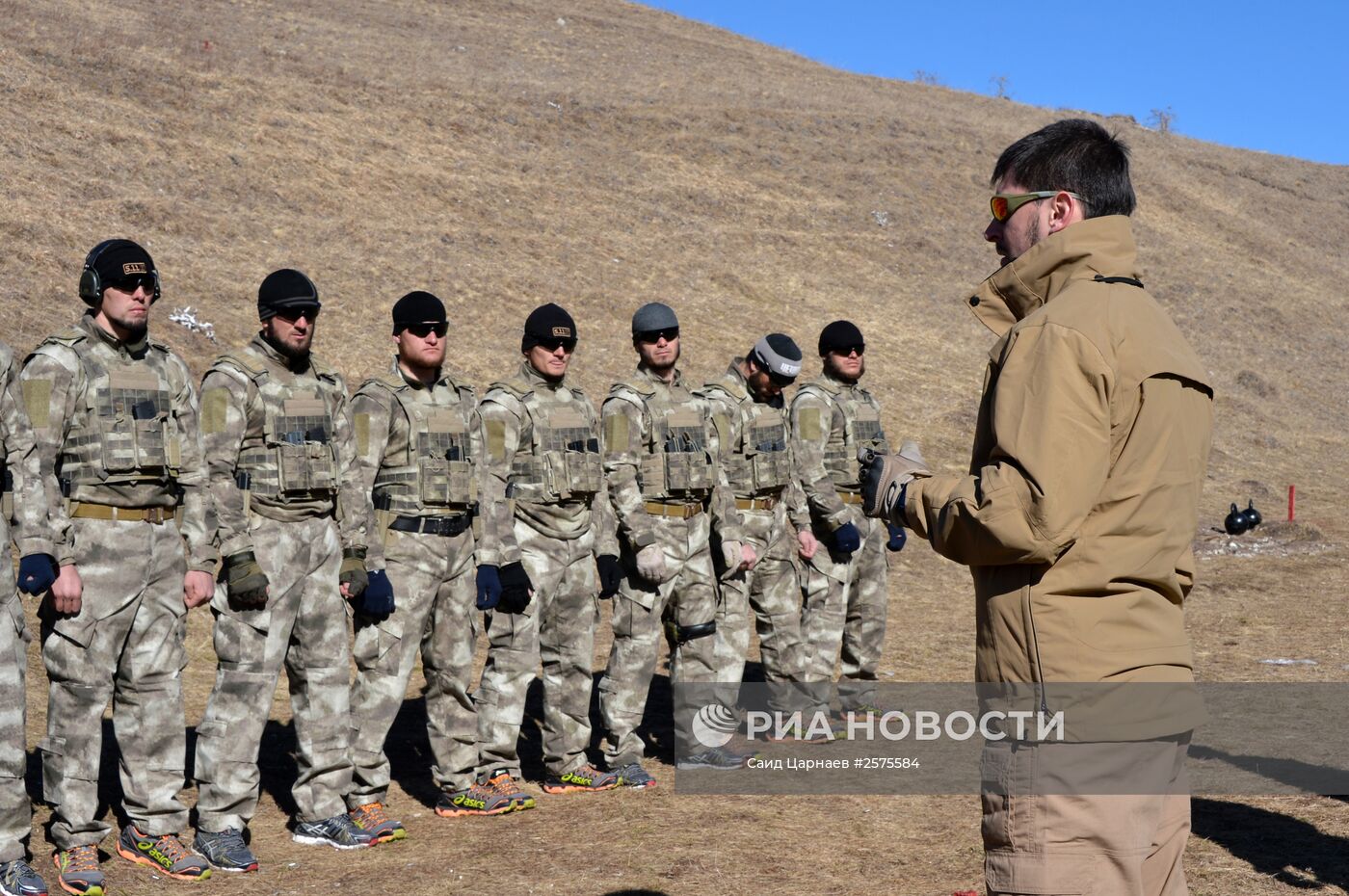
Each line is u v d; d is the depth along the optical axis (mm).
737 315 21922
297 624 4785
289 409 4660
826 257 26172
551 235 22703
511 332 18062
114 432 4215
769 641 6785
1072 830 2133
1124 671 2080
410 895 4266
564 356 5531
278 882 4395
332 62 28547
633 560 5777
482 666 8023
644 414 5836
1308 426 25375
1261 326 30109
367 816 4945
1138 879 2150
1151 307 2186
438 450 5121
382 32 33844
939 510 2195
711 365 19312
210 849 4504
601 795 5621
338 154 22750
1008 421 2105
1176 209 36438
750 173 29672
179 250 16859
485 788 5402
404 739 6621
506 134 27438
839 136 33625
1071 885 2137
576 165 27047
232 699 4586
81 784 4227
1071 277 2248
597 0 48219
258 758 6078
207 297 15711
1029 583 2129
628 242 23734
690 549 5938
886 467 2383
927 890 4332
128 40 24562
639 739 5883
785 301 23406
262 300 4660
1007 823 2197
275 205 19719
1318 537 16203
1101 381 2066
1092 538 2098
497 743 5453
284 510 4660
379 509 5125
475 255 20531
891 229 28578
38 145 18141
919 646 9469
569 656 5641
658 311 5883
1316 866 4551
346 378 14992
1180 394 2129
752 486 6527
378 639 5020
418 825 5148
